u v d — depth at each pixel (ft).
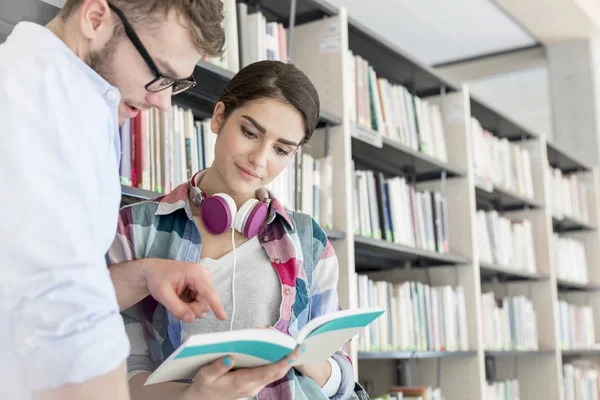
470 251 10.70
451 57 17.75
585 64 16.88
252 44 7.09
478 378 10.30
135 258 4.00
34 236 2.56
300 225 4.52
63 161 2.68
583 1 15.31
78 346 2.52
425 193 10.13
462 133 11.00
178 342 3.88
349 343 7.57
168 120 6.11
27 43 2.89
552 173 15.29
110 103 3.08
